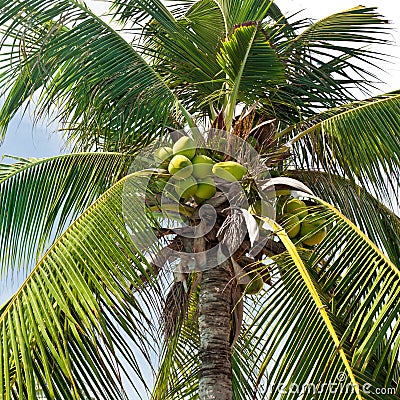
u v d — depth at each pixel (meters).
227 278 8.67
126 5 10.33
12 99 9.66
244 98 9.86
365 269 7.21
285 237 7.88
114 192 7.66
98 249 7.05
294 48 10.88
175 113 9.27
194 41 10.35
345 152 9.12
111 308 6.79
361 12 10.59
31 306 6.51
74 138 10.09
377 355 7.80
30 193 9.35
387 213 9.75
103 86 9.02
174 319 8.62
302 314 7.06
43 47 8.94
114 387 6.63
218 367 8.29
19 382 6.13
